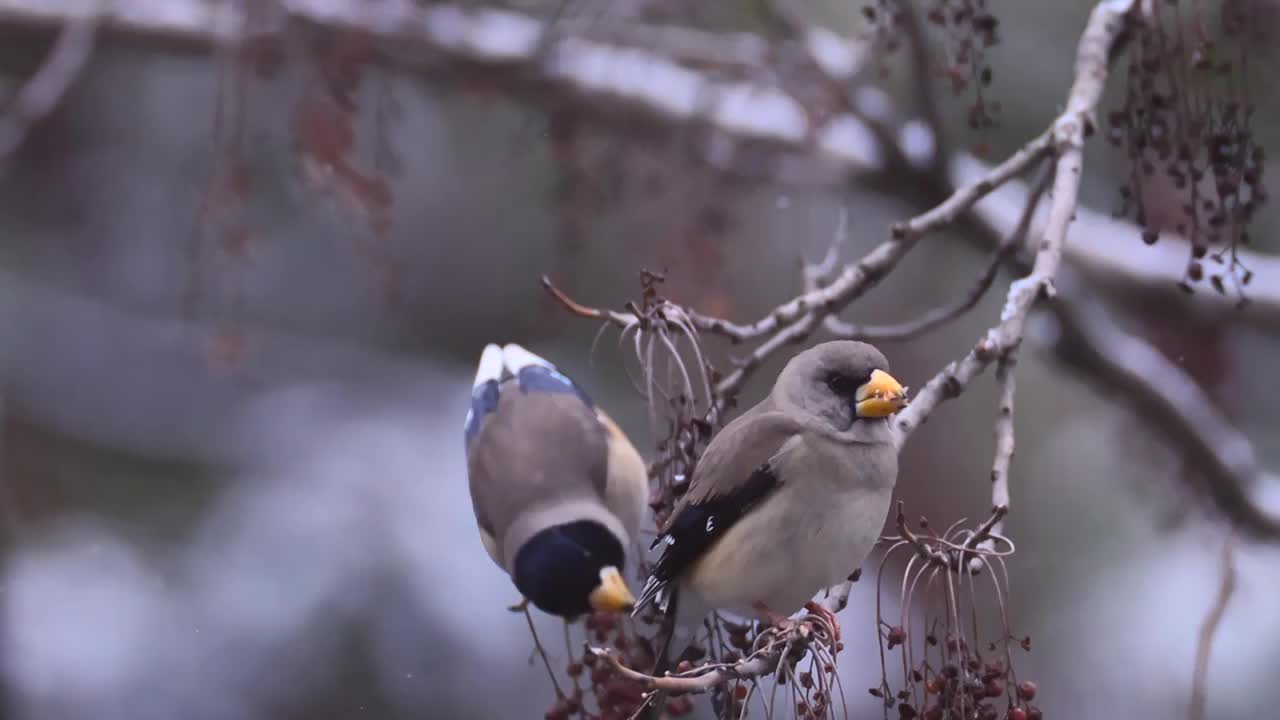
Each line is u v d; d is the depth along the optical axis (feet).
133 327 59.06
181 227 59.72
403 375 58.29
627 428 52.42
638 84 44.01
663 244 41.91
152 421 55.42
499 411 29.17
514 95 44.47
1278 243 45.47
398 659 46.80
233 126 37.04
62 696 45.98
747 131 43.78
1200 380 43.93
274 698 46.16
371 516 50.62
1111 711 48.75
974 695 20.11
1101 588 51.31
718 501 24.63
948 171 42.06
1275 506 42.14
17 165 59.41
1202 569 49.11
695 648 24.64
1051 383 55.36
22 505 52.95
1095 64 27.04
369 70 44.86
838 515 24.48
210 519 52.06
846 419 24.63
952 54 30.04
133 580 49.37
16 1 48.52
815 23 50.70
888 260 25.57
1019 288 24.47
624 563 25.61
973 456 55.57
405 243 58.39
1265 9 28.35
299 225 56.54
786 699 22.18
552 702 46.39
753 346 50.39
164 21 47.06
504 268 59.00
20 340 57.21
